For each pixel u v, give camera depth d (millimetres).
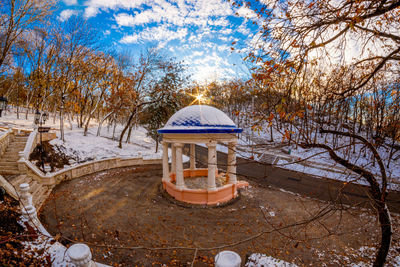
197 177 18047
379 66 4484
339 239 9594
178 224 10742
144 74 29516
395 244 9016
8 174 13688
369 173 5305
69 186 15664
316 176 20906
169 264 7793
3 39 17828
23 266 6031
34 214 8719
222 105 45719
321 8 3959
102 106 39125
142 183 17188
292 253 8562
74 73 25328
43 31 23578
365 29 4223
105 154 23969
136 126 48312
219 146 34062
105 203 12898
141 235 9594
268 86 4504
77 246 4992
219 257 3951
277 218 11688
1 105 18016
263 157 27250
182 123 13250
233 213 12172
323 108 5551
